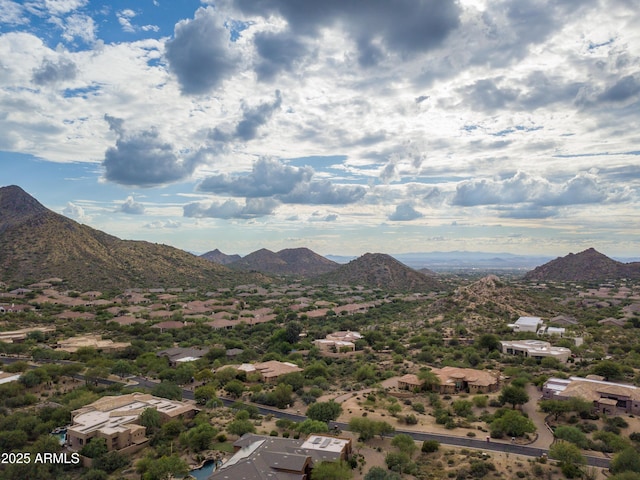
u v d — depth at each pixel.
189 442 100.38
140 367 162.25
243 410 116.12
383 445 101.25
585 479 81.94
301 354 183.50
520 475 84.38
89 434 100.50
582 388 118.81
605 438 96.62
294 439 96.38
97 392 133.62
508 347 176.12
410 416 113.00
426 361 168.75
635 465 80.75
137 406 117.25
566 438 95.75
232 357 178.25
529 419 106.75
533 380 139.25
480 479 83.88
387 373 152.38
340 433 106.75
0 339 184.38
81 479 88.00
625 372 142.50
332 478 80.25
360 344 193.62
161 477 86.56
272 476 80.56
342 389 142.00
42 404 123.44
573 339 188.12
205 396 129.25
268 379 146.50
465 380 137.25
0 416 110.31
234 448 96.31
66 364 154.62
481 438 102.56
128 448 99.94
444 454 94.62
